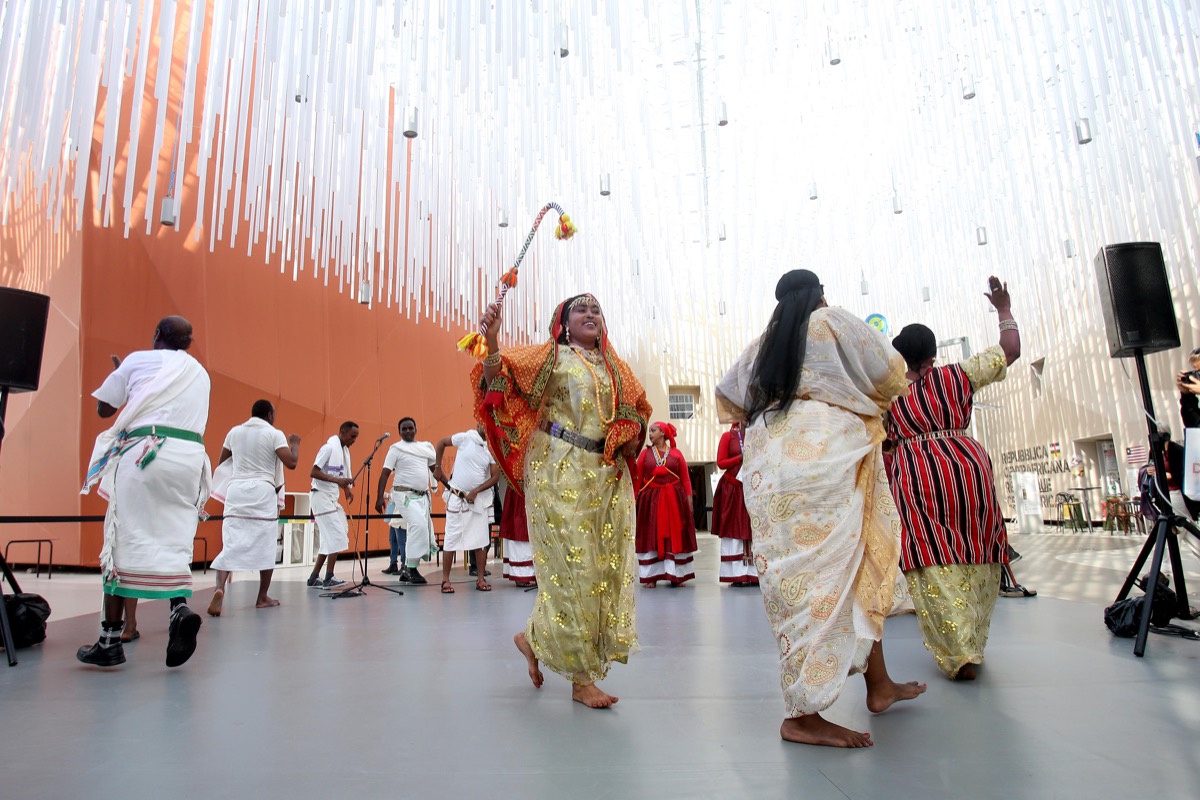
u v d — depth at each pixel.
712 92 5.95
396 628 4.23
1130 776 1.66
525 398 2.65
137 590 3.06
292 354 10.29
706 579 7.40
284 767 1.82
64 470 8.28
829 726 1.97
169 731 2.14
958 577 2.74
